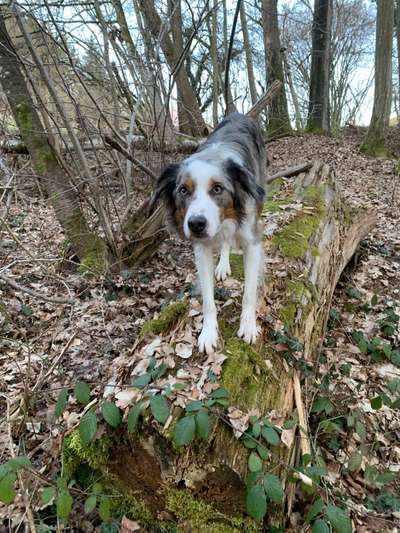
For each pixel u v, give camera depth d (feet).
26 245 7.48
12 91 6.81
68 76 6.86
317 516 3.01
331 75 26.03
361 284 6.60
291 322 4.02
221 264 4.66
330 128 24.25
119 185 8.26
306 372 3.78
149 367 3.35
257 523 2.84
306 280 4.58
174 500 2.95
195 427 2.69
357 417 3.76
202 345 3.49
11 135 7.32
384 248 7.64
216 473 2.82
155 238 6.90
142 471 3.02
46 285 6.41
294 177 7.72
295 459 3.16
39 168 6.89
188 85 14.08
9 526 3.05
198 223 3.48
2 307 4.62
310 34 25.72
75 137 6.26
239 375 3.27
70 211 6.93
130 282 6.46
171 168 4.11
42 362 4.25
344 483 3.58
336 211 6.48
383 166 14.94
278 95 20.08
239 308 4.09
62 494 2.61
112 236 6.65
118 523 3.05
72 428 3.30
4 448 3.69
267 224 5.49
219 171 3.80
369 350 4.99
